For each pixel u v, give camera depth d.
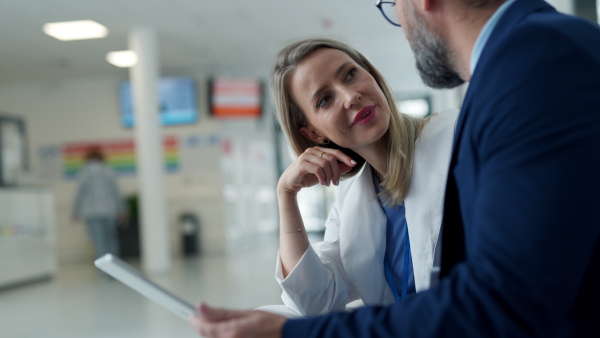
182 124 12.16
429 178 1.23
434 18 0.86
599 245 0.68
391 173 1.26
